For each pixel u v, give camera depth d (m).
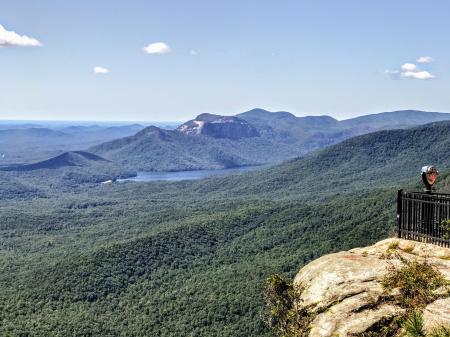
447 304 13.05
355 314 14.00
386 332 13.17
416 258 15.66
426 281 14.05
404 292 14.05
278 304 17.22
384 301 14.05
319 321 14.58
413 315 12.32
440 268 14.69
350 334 13.45
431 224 16.88
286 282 17.50
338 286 15.24
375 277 15.05
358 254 17.34
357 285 14.97
